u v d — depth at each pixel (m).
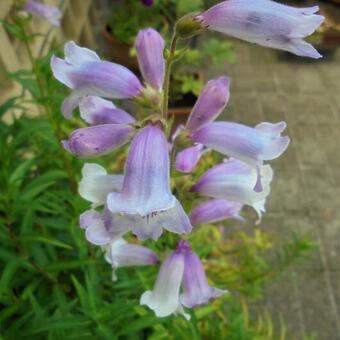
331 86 0.47
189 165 0.13
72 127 0.27
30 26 0.29
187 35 0.11
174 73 0.38
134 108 0.38
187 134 0.12
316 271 0.32
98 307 0.16
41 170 0.22
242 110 0.44
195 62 0.40
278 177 0.38
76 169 0.21
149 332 0.20
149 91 0.11
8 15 0.26
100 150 0.11
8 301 0.17
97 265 0.19
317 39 0.49
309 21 0.10
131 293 0.18
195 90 0.38
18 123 0.21
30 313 0.16
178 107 0.39
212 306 0.20
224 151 0.11
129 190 0.10
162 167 0.10
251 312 0.30
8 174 0.17
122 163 0.29
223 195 0.13
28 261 0.17
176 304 0.13
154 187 0.10
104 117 0.12
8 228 0.17
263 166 0.13
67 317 0.15
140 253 0.15
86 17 0.44
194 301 0.13
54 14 0.24
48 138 0.20
